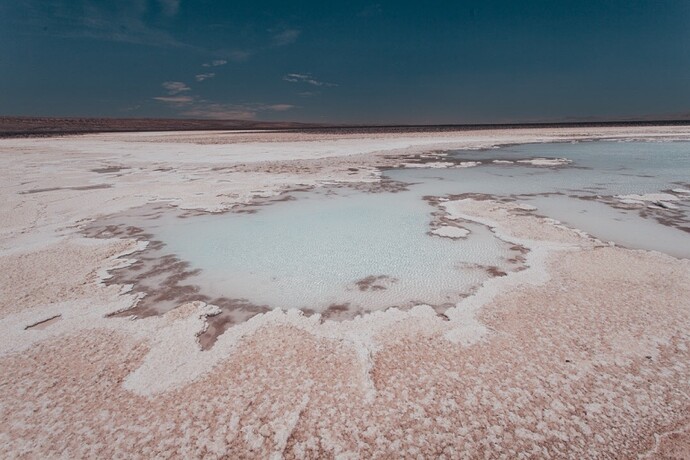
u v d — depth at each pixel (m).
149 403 2.72
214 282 4.65
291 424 2.52
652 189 9.34
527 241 5.79
